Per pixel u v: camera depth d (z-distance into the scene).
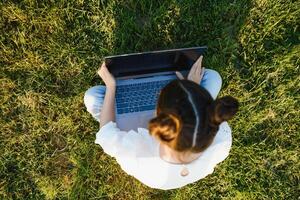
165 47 2.77
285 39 2.82
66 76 2.74
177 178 1.92
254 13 2.79
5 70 2.71
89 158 2.78
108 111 2.23
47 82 2.73
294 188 2.88
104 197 2.81
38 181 2.76
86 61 2.73
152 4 2.74
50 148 2.77
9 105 2.72
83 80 2.74
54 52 2.71
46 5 2.69
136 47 2.75
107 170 2.79
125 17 2.72
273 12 2.79
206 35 2.78
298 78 2.82
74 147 2.77
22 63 2.71
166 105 1.60
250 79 2.82
